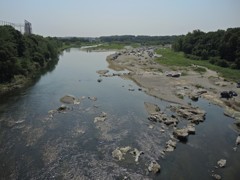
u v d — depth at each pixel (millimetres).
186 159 34000
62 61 133000
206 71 98812
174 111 52562
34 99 58531
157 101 59656
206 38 143625
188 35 170125
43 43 125188
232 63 109375
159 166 31422
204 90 68062
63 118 47188
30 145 36500
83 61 134000
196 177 30016
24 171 30297
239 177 30375
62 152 34875
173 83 77688
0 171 30188
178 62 121750
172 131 42438
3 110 50531
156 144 37750
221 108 55656
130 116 49125
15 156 33500
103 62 129250
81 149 35812
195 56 137500
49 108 52375
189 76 89188
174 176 30062
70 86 72875
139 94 65688
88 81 80625
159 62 124375
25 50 94312
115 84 76938
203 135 41812
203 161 33656
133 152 35000
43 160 32750
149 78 85062
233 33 117688
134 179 29219
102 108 53531
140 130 42656
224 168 32125
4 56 68000
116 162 32688
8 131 40844
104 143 37812
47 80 80750
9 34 87062
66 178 29141
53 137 39250
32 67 89312
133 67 109875
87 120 46500
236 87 73250
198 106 56562
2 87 64688
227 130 44125
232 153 36062
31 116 47594
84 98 60656
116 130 42469
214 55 127625
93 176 29656
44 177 29250
